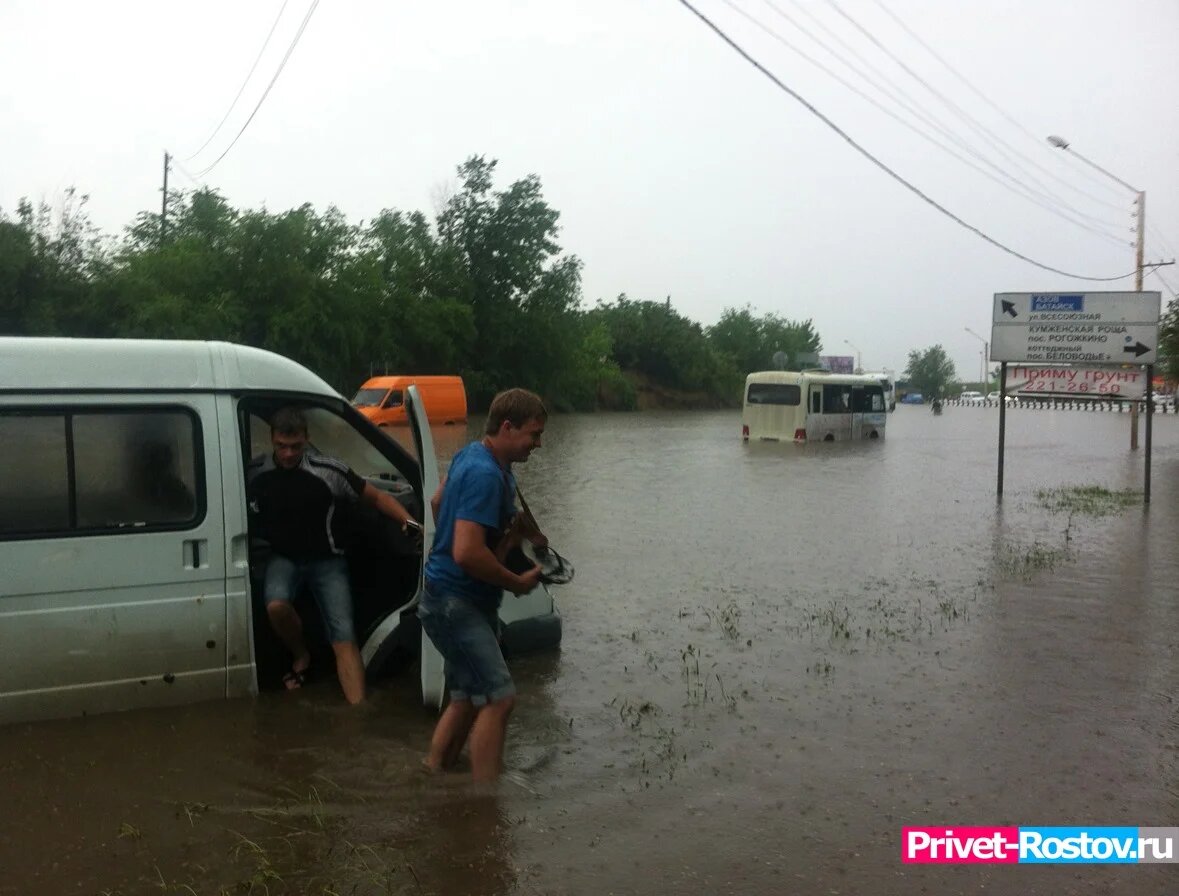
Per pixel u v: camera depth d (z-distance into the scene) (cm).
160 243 3894
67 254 3120
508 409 440
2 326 2947
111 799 439
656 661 672
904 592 907
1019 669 662
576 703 582
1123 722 562
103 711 517
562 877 381
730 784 470
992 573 1001
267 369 566
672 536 1242
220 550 535
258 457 599
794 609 835
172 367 535
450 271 5597
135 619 516
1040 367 1695
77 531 505
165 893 365
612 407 7231
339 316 4300
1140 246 2948
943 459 2648
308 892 367
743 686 619
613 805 444
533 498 1645
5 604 490
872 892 375
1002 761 504
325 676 593
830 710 576
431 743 494
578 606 843
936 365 14062
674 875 384
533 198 5812
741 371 10056
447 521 445
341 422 602
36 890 365
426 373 5306
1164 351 3094
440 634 448
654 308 8594
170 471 528
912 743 526
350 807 436
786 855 402
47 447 502
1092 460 2656
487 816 430
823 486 1891
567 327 6094
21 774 459
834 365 11256
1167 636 750
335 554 577
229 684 543
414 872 382
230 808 433
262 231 3991
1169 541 1212
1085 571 1012
